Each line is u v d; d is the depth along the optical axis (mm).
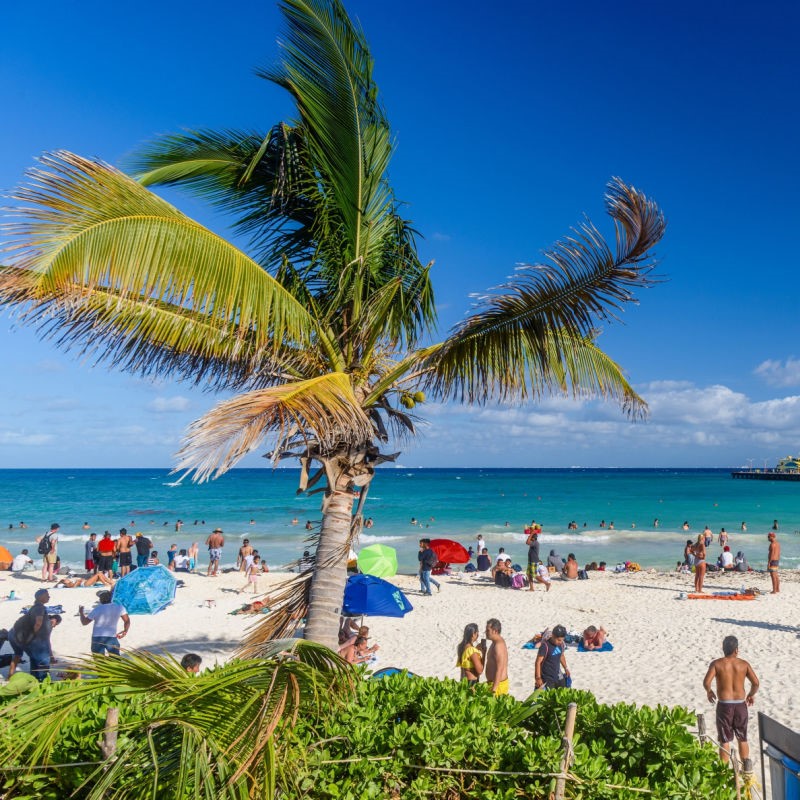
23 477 155000
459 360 6582
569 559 24547
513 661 13125
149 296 4984
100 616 10977
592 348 7660
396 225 7398
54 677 9938
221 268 5277
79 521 52844
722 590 21562
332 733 4188
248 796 2865
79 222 4590
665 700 10828
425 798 3900
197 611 17734
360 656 12148
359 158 6609
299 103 6594
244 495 87500
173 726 3096
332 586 6414
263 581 23656
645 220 5383
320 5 6098
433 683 5129
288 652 3191
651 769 4117
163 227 5012
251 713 2943
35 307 4898
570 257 5820
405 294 7207
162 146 7172
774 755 4410
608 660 13273
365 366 6887
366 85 6527
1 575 24828
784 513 61719
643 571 27922
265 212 7434
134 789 3006
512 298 6109
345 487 6555
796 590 21453
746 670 7930
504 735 4242
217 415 4059
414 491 99875
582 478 161375
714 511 63906
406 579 24609
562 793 3744
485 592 21469
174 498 82312
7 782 3627
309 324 6098
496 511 63656
